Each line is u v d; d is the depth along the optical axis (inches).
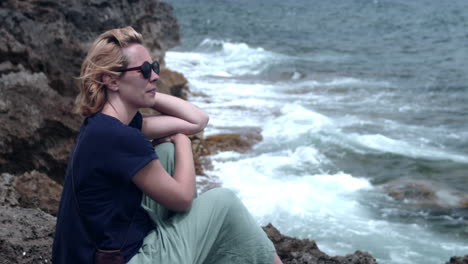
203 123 115.1
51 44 358.6
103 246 94.5
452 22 1973.4
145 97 99.0
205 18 2087.8
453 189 518.0
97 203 93.7
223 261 103.7
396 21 2044.8
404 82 1008.2
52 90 318.7
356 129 705.6
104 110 97.3
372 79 1035.9
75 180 94.2
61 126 310.0
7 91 295.6
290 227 433.7
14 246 141.2
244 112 761.6
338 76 1060.5
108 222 94.3
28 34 337.1
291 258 186.9
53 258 100.9
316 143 630.5
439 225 443.5
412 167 573.3
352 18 2156.7
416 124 733.3
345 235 422.3
